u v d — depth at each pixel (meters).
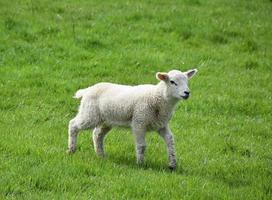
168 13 32.44
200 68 27.11
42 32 28.38
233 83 25.91
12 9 30.50
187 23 31.53
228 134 20.50
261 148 19.48
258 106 23.47
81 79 24.34
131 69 26.03
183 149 18.47
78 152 17.05
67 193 14.09
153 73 25.98
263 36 31.53
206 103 23.33
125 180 14.95
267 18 34.03
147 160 17.05
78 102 22.14
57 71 24.89
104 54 27.16
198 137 19.80
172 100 16.17
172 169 16.36
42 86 23.30
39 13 30.59
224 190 15.20
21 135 18.11
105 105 16.44
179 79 16.02
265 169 17.42
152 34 29.97
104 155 17.23
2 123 19.41
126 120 16.41
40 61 25.69
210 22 32.06
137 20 31.39
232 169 17.16
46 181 14.56
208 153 18.39
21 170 15.04
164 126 16.47
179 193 14.59
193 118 21.61
